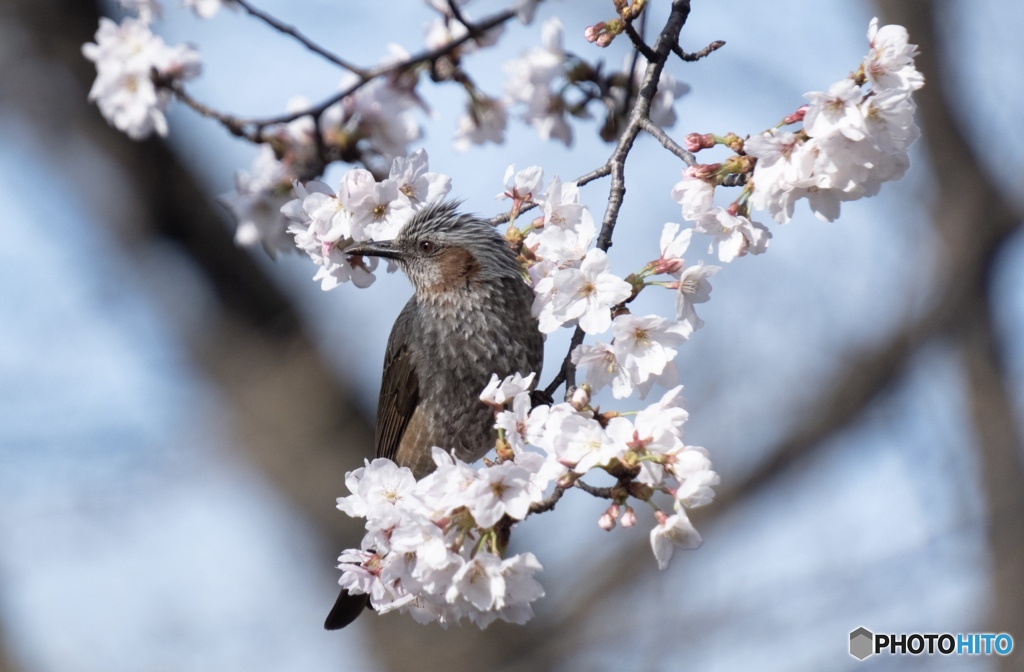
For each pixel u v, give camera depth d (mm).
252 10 10047
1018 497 16234
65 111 19641
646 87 7703
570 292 6617
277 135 10617
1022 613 14875
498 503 5918
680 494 5996
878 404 17047
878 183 6676
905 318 17578
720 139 6918
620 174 7391
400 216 7203
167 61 10477
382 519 6250
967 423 17953
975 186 18500
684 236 6879
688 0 7930
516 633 17094
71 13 19734
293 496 19359
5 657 18438
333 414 19734
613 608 15992
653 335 6555
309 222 7602
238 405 19562
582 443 6055
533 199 7652
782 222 6652
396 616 18484
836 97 6262
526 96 10336
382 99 10508
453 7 9922
